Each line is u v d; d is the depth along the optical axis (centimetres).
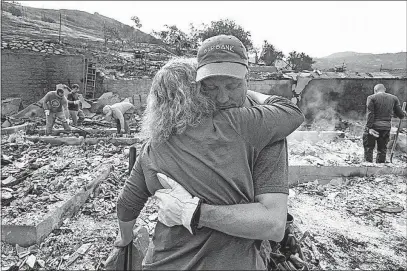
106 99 1683
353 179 674
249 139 123
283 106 133
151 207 505
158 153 131
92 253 396
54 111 1052
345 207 553
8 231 405
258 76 1622
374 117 727
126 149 883
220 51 123
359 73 1538
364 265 387
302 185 659
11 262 377
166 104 126
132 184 143
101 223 480
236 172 120
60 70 1795
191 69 129
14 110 1634
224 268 119
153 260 132
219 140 121
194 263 120
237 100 130
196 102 126
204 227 120
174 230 125
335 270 374
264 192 123
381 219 509
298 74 1565
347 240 444
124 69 2020
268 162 125
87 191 562
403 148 862
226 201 119
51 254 395
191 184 122
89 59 1972
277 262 154
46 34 2856
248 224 113
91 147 919
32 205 479
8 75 1686
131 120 1414
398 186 637
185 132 126
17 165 730
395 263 393
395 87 1467
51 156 829
